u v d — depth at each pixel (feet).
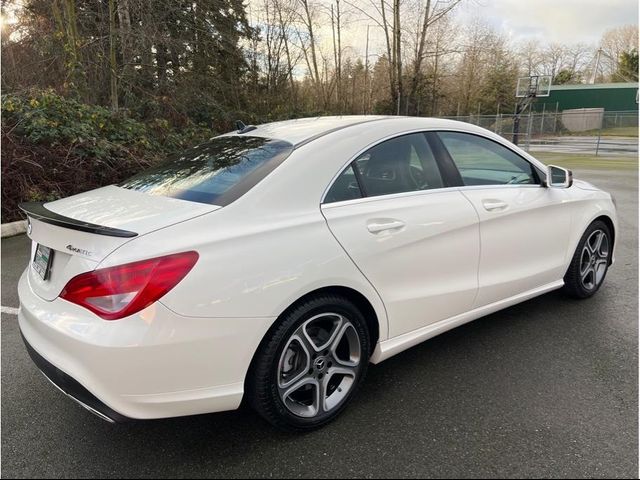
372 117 9.91
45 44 34.01
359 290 7.88
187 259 6.30
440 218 9.02
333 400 8.00
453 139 10.14
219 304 6.41
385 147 8.95
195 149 10.24
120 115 32.45
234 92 53.72
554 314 12.17
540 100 136.05
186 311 6.22
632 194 31.53
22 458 7.22
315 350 7.58
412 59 83.66
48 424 8.04
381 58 96.68
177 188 8.16
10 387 9.15
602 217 13.00
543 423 7.83
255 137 9.53
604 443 7.32
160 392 6.31
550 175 11.41
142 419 6.35
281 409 7.29
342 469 6.89
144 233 6.46
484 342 10.73
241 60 54.19
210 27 47.42
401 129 9.32
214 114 48.19
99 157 27.32
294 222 7.34
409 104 79.56
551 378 9.19
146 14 37.70
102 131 29.60
